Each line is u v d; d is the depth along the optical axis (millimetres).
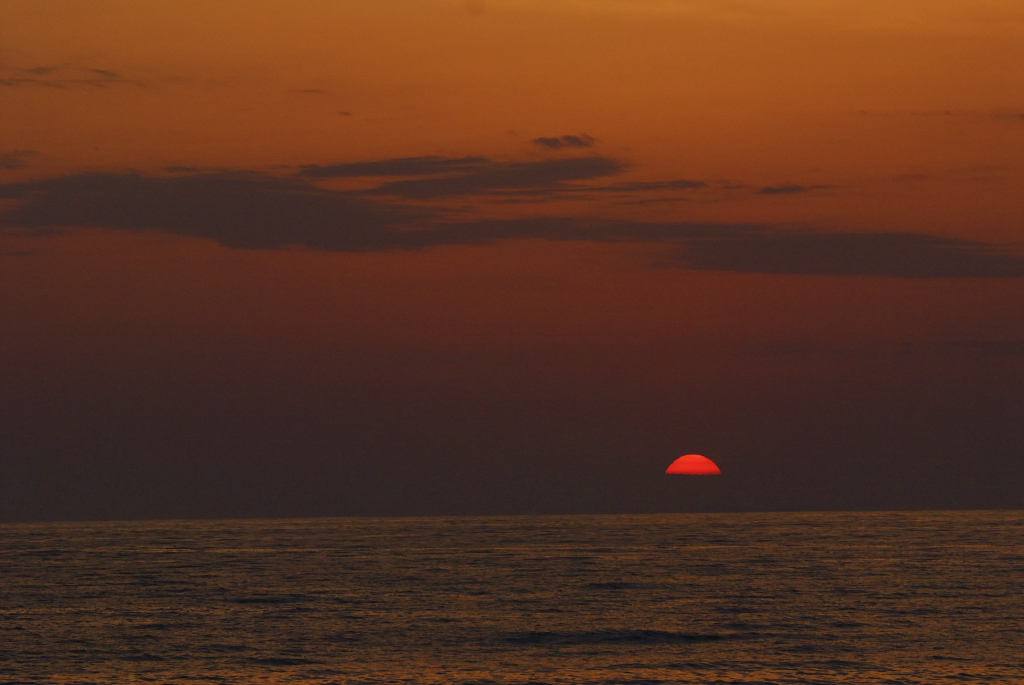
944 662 168750
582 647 187500
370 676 161625
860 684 152375
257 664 172125
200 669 168000
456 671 165375
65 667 170500
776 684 153000
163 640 197750
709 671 163625
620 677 159625
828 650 181125
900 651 179375
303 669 167625
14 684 157750
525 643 192500
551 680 157750
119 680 159875
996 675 158000
